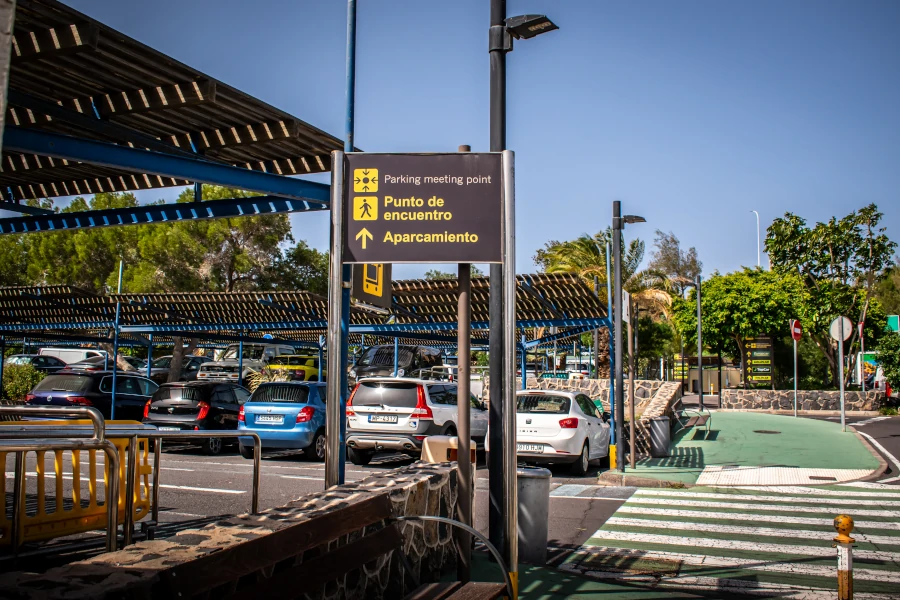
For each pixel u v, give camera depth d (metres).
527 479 7.39
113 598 2.76
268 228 39.34
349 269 6.62
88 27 5.54
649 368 46.59
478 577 6.55
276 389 15.90
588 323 18.80
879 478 13.77
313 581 3.77
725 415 27.56
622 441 13.98
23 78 6.41
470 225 5.58
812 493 12.11
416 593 4.84
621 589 6.52
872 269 32.34
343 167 5.62
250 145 7.85
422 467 6.87
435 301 19.81
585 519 9.79
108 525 5.05
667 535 8.84
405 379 15.24
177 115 7.20
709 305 34.97
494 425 6.69
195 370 35.12
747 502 11.20
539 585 6.56
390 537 4.73
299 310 21.14
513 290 5.57
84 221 9.54
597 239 41.84
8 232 9.98
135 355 43.72
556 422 14.14
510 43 6.84
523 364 24.08
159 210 9.13
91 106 7.00
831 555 7.89
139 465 6.61
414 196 5.60
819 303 32.47
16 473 5.51
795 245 33.66
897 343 30.12
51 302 21.47
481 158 5.63
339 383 6.05
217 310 21.95
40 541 6.11
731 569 7.32
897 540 8.65
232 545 3.42
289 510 4.32
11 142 5.37
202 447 16.67
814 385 33.16
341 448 6.12
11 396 25.22
